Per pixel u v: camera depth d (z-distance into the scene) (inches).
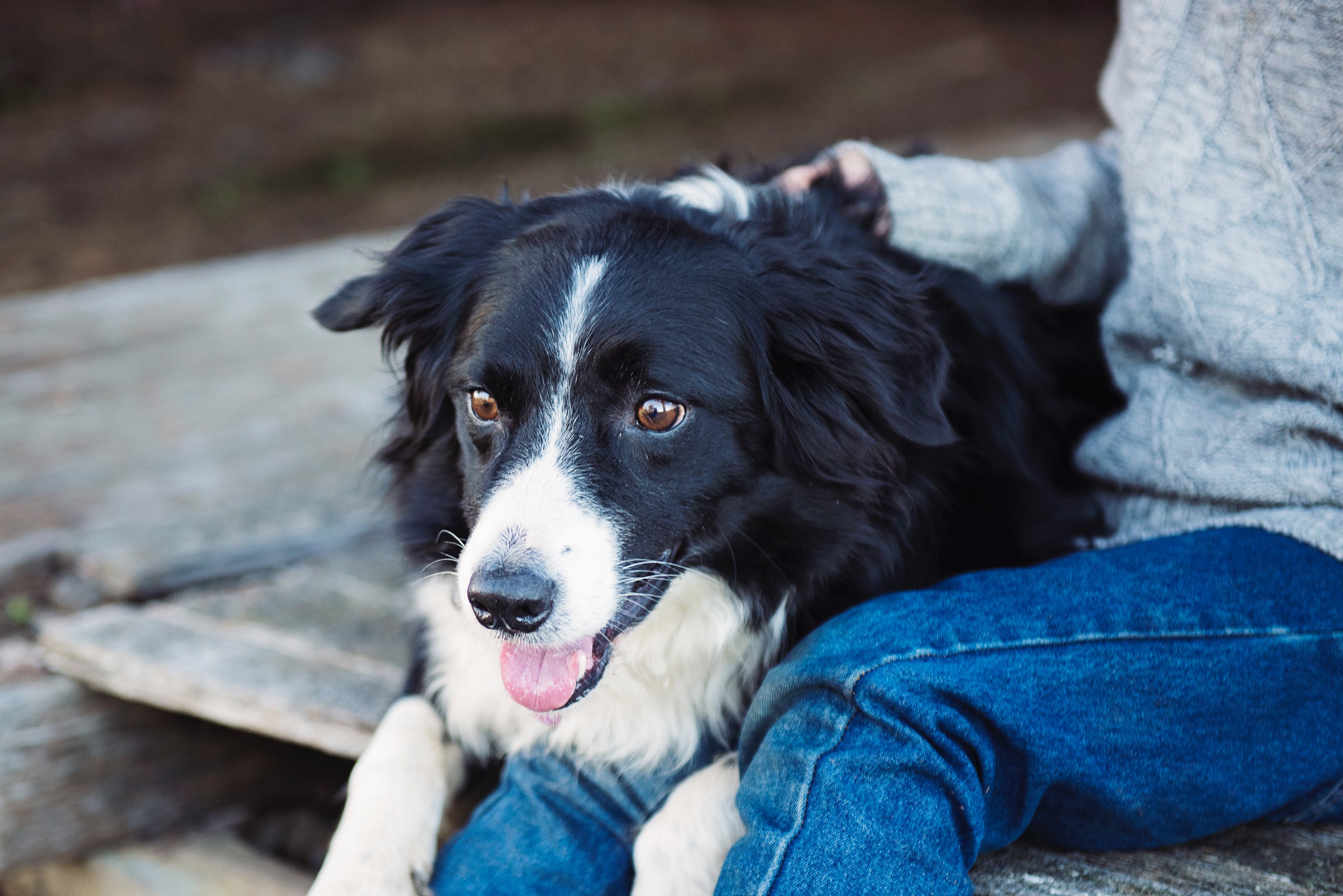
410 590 93.9
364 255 90.6
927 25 543.2
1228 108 69.4
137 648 105.7
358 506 135.0
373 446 150.9
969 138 359.6
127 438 155.3
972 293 86.4
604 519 73.3
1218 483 70.1
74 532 128.9
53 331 197.0
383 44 458.0
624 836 76.9
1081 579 65.2
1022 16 554.3
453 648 85.0
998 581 66.7
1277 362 67.1
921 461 82.6
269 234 297.4
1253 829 71.0
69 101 373.7
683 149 375.6
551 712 74.6
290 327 198.8
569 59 464.8
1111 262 92.8
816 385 78.9
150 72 398.0
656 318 75.0
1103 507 82.5
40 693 108.3
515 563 69.4
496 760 85.8
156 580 119.3
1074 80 449.1
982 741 60.6
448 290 84.3
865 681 60.5
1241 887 65.9
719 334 76.5
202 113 377.4
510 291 78.1
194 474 144.3
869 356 76.1
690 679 81.7
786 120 409.1
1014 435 85.2
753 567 80.9
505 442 77.2
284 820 119.6
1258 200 68.7
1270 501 68.3
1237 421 69.7
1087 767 61.8
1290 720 63.6
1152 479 74.9
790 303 78.4
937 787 59.6
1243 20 67.5
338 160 350.9
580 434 75.1
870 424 79.4
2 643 119.6
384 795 77.3
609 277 76.0
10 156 334.6
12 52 384.5
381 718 92.5
